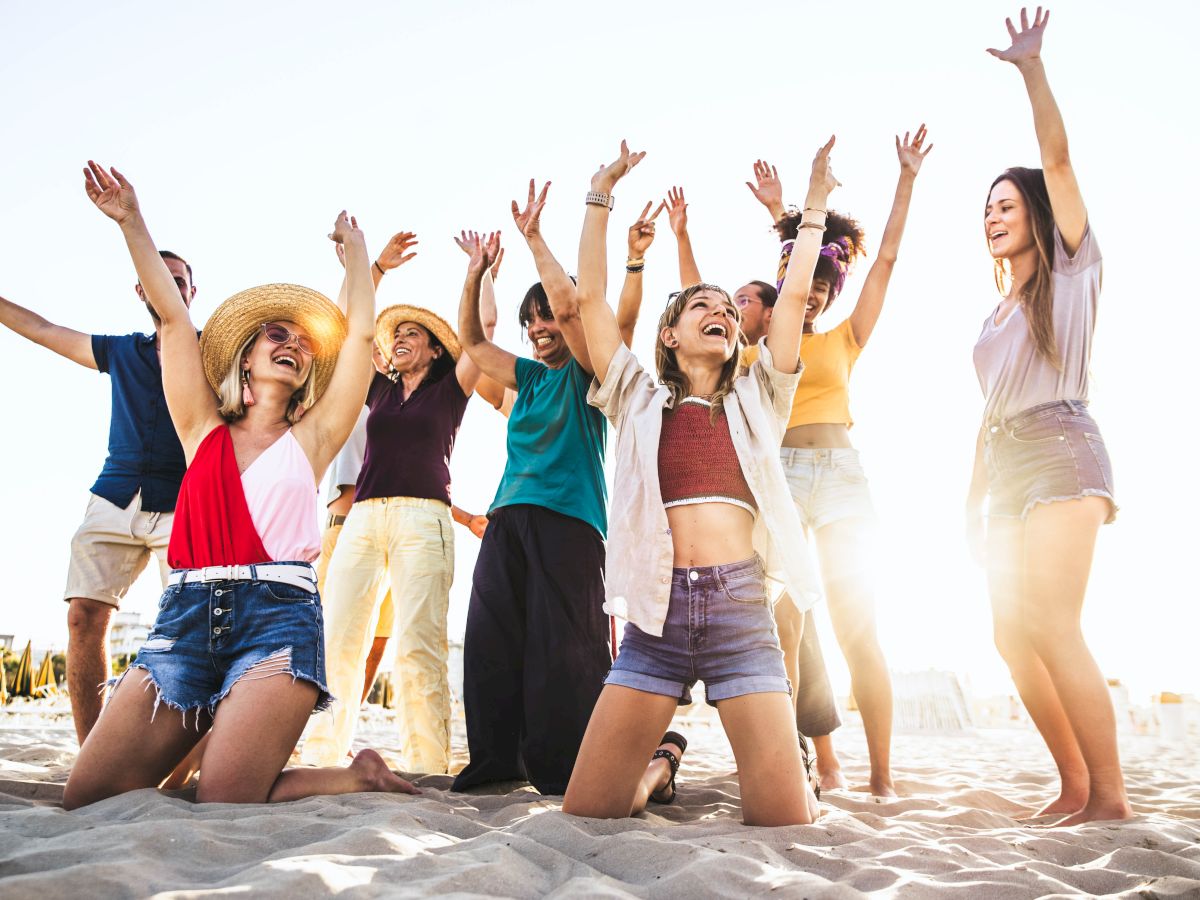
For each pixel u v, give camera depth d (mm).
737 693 2592
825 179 3156
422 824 2408
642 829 2436
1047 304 3408
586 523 3707
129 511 3955
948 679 13766
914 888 1921
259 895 1577
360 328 3457
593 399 3068
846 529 3980
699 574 2684
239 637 2926
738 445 2822
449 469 4461
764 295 4352
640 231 3965
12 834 2094
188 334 3309
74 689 3842
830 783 4023
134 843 1944
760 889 1806
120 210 3221
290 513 3098
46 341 4195
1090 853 2518
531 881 1905
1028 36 3445
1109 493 3217
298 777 2904
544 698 3459
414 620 4137
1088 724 3082
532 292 4148
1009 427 3457
